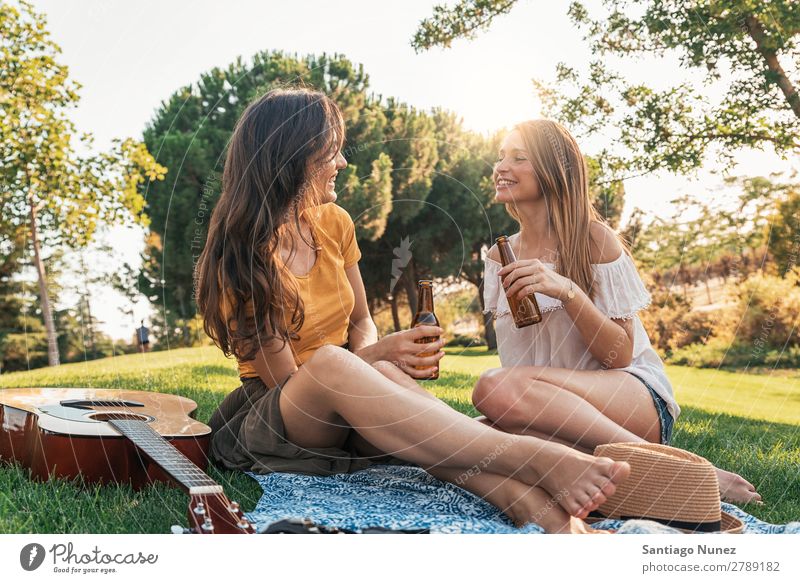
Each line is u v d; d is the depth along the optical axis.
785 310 6.04
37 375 4.29
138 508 1.58
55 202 4.39
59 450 1.70
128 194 4.28
